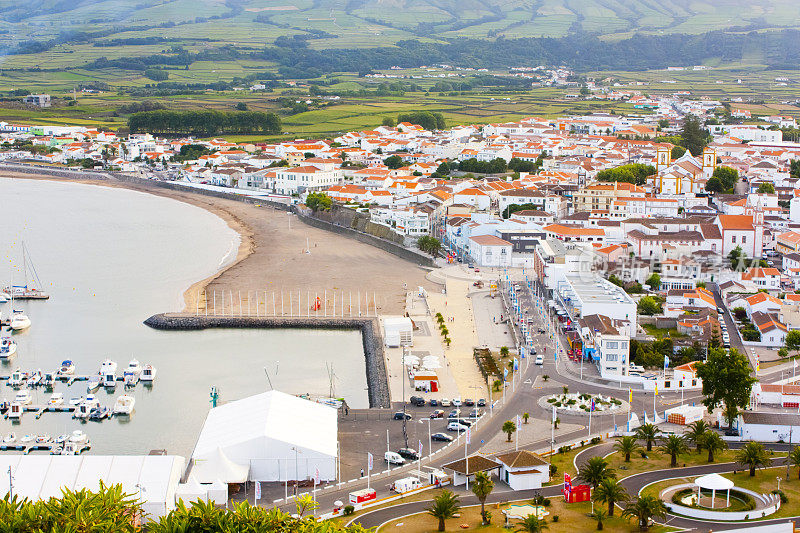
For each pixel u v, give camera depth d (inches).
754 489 7780.5
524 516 7263.8
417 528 7170.3
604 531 7022.6
